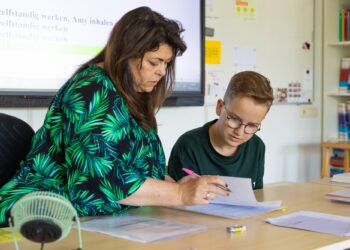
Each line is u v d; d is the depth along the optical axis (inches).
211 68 136.2
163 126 128.7
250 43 146.0
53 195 39.4
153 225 55.1
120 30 56.4
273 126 154.9
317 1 163.5
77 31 109.8
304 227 54.1
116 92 55.8
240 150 82.4
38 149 57.2
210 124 84.0
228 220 58.5
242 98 73.7
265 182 154.3
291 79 158.1
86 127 52.6
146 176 57.0
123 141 55.2
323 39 164.6
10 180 58.7
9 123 64.5
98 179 52.5
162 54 57.4
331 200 70.9
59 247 46.8
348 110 166.1
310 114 165.2
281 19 153.9
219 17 137.6
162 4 122.3
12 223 40.1
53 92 107.0
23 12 102.4
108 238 49.6
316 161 169.3
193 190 55.8
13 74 101.8
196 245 47.3
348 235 51.3
